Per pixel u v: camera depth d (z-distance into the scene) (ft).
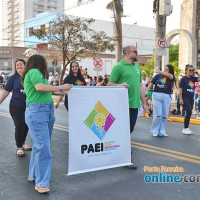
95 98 13.52
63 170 16.30
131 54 16.22
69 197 12.71
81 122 13.14
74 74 24.08
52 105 13.33
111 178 15.01
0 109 45.29
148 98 37.63
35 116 12.73
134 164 17.30
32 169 14.49
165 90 25.26
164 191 13.42
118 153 14.44
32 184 14.19
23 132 19.58
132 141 23.54
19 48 143.13
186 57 68.90
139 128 29.84
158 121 25.63
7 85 19.20
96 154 13.67
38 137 12.83
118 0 60.34
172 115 39.58
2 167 16.83
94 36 61.05
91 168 13.55
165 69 25.57
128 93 16.22
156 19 43.37
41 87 12.28
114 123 14.25
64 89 12.53
